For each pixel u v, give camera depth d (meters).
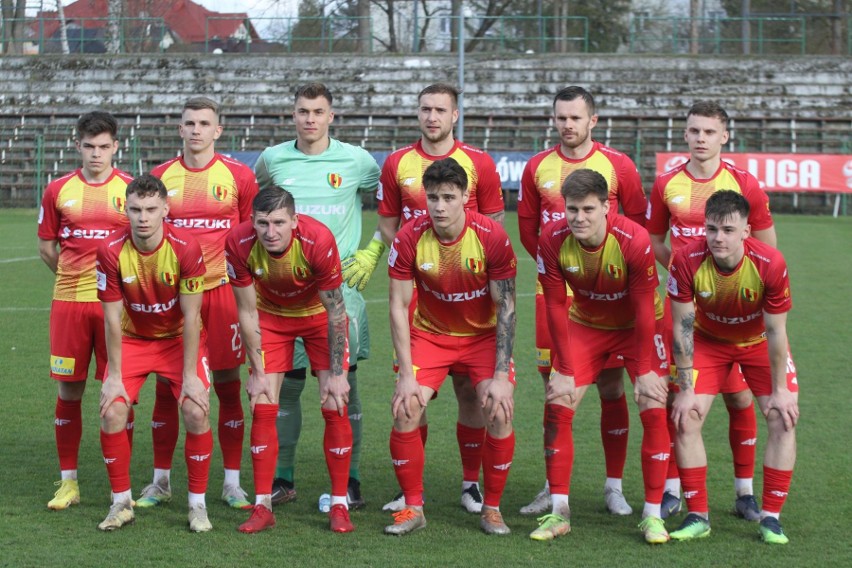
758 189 5.54
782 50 32.72
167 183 5.75
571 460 5.00
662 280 13.63
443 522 5.13
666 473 5.01
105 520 4.92
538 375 8.67
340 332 5.07
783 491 4.77
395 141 28.77
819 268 15.54
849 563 4.45
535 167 5.88
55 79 31.36
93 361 9.07
